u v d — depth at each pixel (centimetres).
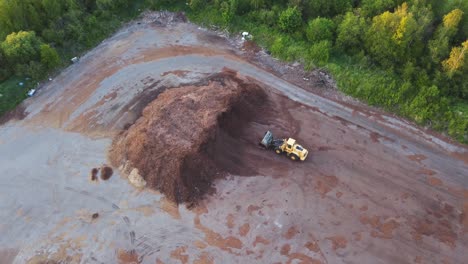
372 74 3906
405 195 3125
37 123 3541
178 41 4347
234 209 3008
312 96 3844
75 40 4206
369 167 3303
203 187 3120
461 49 3591
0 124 3531
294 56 4119
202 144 3170
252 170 3256
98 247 2788
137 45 4288
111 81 3903
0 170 3212
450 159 3378
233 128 3494
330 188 3156
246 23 4450
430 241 2861
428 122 3628
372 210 3027
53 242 2814
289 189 3142
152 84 3872
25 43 3712
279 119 3638
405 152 3422
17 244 2806
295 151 3250
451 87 3769
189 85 3850
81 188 3109
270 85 3919
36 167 3238
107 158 3291
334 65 3988
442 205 3067
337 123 3634
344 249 2812
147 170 3122
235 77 3938
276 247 2814
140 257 2739
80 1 4441
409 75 3797
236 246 2809
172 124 3288
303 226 2927
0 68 3788
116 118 3572
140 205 3011
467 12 3922
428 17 3900
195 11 4603
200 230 2886
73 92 3794
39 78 3856
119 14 4559
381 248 2822
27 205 3011
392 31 3784
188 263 2719
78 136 3447
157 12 4628
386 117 3697
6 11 3788
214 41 4350
